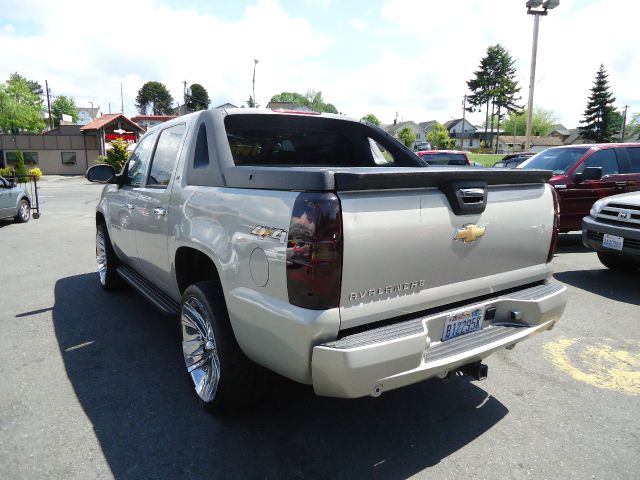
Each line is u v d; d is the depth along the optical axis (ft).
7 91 233.35
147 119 217.56
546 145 329.52
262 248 7.07
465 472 7.67
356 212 6.53
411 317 7.48
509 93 311.68
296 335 6.59
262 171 7.43
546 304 8.79
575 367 11.64
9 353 12.19
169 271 10.80
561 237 30.48
